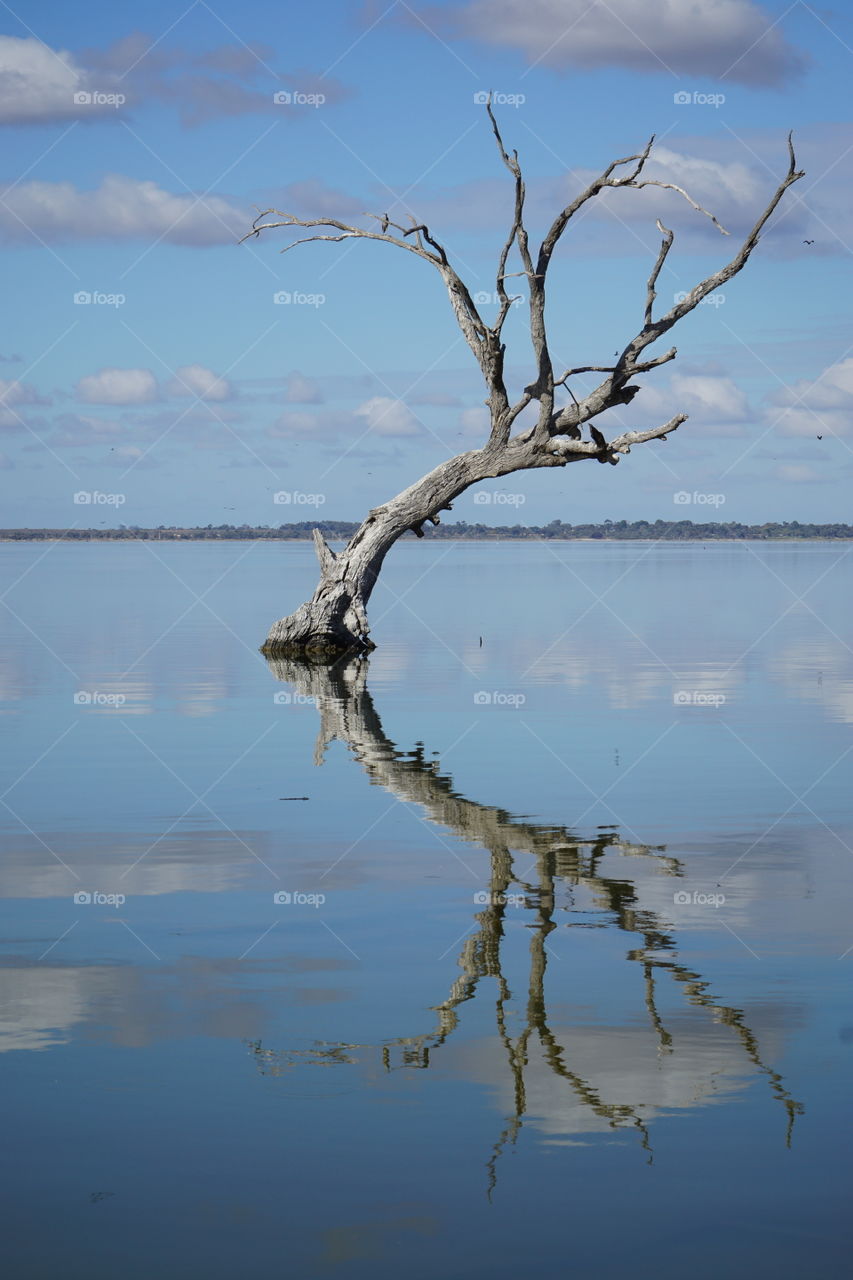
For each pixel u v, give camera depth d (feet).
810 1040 22.85
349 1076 21.36
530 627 135.95
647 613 158.20
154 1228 16.89
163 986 25.93
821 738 61.52
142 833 40.88
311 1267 16.03
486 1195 17.65
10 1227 16.92
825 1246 16.44
